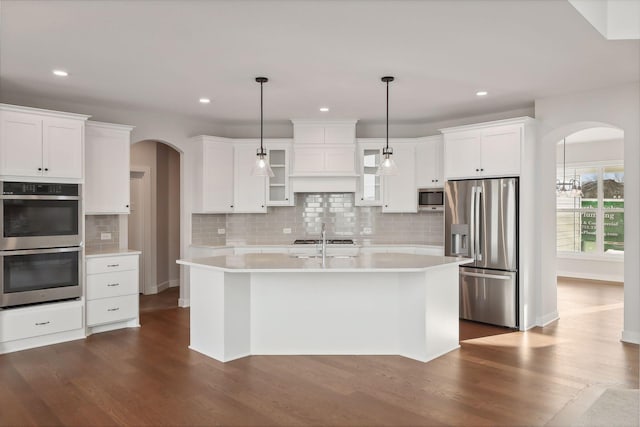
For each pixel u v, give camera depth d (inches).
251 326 167.3
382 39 135.2
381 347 166.2
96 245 219.8
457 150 221.6
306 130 250.8
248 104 218.1
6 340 168.4
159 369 151.1
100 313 195.8
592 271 338.0
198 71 165.6
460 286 219.8
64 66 159.8
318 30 128.3
